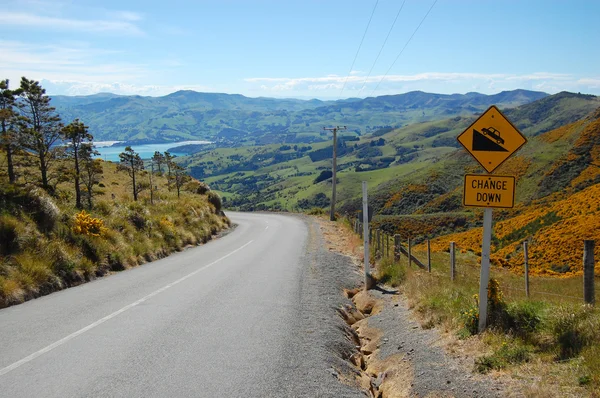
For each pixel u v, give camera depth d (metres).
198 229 24.47
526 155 64.12
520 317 6.33
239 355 5.92
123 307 8.59
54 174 23.81
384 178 170.75
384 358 6.84
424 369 5.69
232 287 10.91
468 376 5.13
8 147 19.25
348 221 35.38
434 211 66.31
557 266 23.02
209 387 4.85
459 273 14.25
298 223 37.53
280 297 9.88
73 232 13.29
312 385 5.03
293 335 6.97
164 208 24.97
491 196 6.39
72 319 7.61
